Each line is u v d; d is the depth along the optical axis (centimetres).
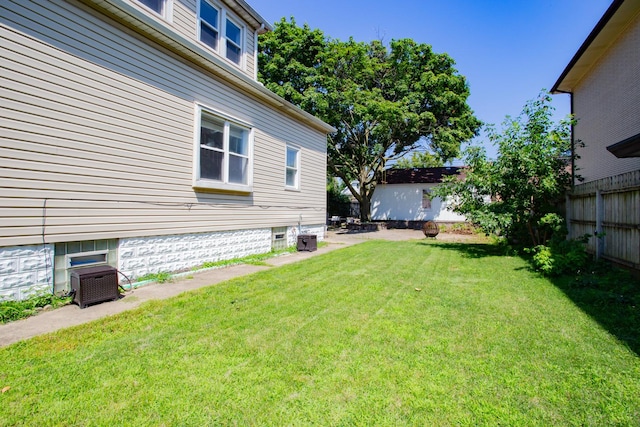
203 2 692
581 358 254
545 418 185
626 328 314
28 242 367
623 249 539
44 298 374
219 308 374
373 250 922
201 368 237
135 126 483
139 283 473
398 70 1659
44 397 199
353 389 213
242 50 791
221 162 655
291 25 1555
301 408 193
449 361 250
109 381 218
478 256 806
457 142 1565
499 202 845
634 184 507
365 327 319
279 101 790
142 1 571
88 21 423
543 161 739
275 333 303
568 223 743
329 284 497
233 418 184
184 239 574
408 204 2052
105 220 445
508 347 275
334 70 1570
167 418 183
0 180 344
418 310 373
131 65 477
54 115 388
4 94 346
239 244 708
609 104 816
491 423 181
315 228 1066
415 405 196
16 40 356
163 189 530
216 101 632
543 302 405
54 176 389
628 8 677
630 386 215
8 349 261
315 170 1055
